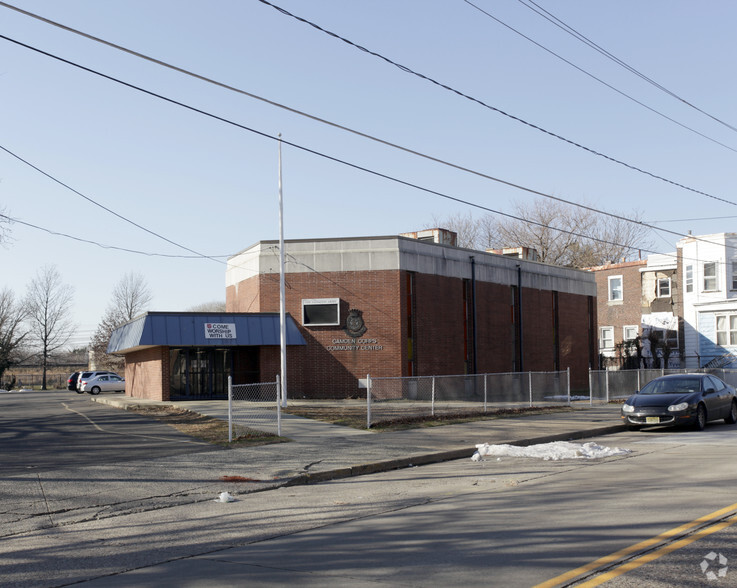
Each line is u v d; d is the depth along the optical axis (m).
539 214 70.38
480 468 13.98
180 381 30.95
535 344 39.38
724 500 9.53
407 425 20.72
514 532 8.12
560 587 5.99
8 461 14.64
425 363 32.44
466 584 6.19
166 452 15.78
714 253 47.88
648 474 12.20
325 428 19.91
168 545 8.21
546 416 24.17
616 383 32.44
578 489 10.92
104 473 13.31
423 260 32.84
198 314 29.72
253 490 11.95
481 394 26.61
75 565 7.41
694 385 21.20
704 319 47.97
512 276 38.25
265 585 6.36
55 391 63.59
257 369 31.56
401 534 8.29
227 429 19.45
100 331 72.56
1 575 7.05
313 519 9.45
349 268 31.55
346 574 6.65
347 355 31.16
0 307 73.31
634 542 7.38
